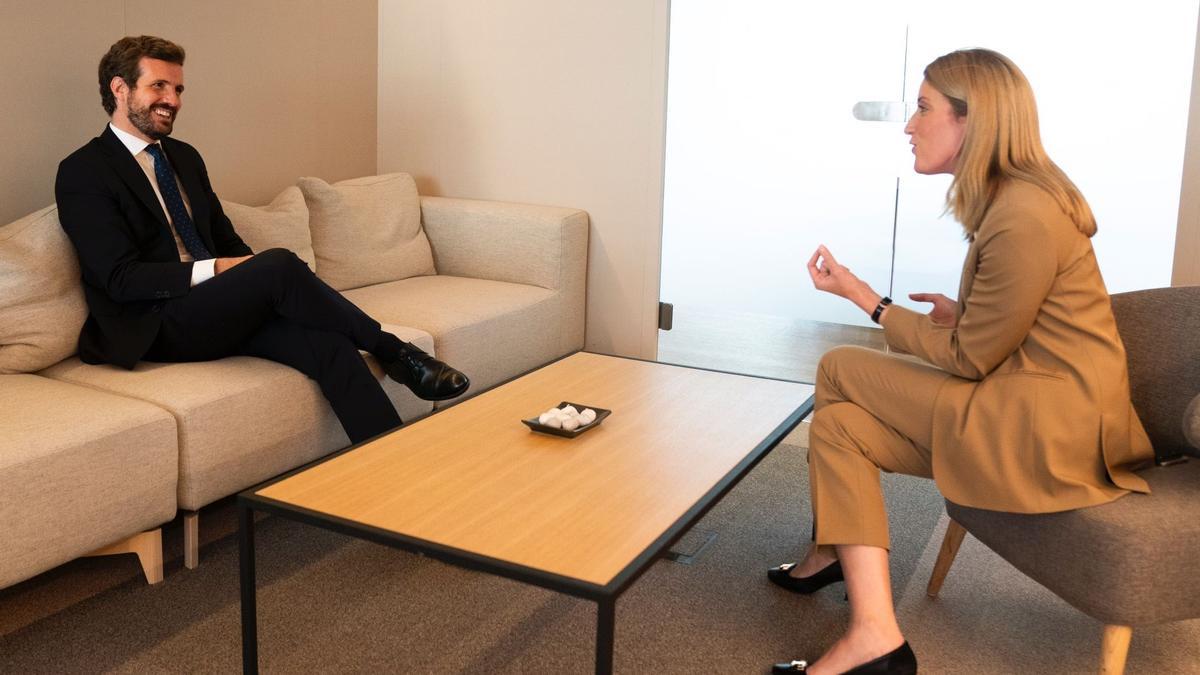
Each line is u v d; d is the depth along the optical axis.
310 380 2.81
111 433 2.27
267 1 3.81
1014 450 1.97
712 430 2.38
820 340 3.91
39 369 2.69
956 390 2.07
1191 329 2.18
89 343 2.73
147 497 2.37
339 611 2.34
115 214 2.75
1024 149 2.03
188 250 2.96
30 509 2.12
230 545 2.70
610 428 2.37
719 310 4.08
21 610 2.32
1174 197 3.28
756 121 3.85
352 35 4.30
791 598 2.47
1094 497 1.91
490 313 3.56
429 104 4.44
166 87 2.84
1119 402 1.98
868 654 2.00
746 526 2.89
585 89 4.13
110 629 2.24
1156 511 1.88
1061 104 3.37
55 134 3.11
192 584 2.46
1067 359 1.97
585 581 1.61
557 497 1.94
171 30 3.44
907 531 2.86
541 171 4.29
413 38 4.41
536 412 2.47
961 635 2.31
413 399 3.15
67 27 3.10
